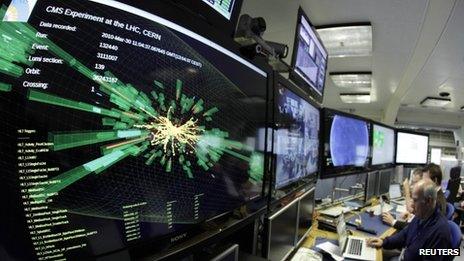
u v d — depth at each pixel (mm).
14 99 438
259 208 1158
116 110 571
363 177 3092
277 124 1294
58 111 485
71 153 500
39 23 470
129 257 591
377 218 2725
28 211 451
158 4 652
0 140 423
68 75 500
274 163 1263
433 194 1859
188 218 757
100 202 543
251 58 1064
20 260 444
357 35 3398
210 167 845
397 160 3973
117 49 572
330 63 4574
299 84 1686
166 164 686
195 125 778
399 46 3643
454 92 5750
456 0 2426
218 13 907
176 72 709
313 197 2041
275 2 2770
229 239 1205
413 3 2629
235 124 967
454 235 1838
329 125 2195
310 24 1788
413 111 8508
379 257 1847
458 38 3146
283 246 1423
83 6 522
